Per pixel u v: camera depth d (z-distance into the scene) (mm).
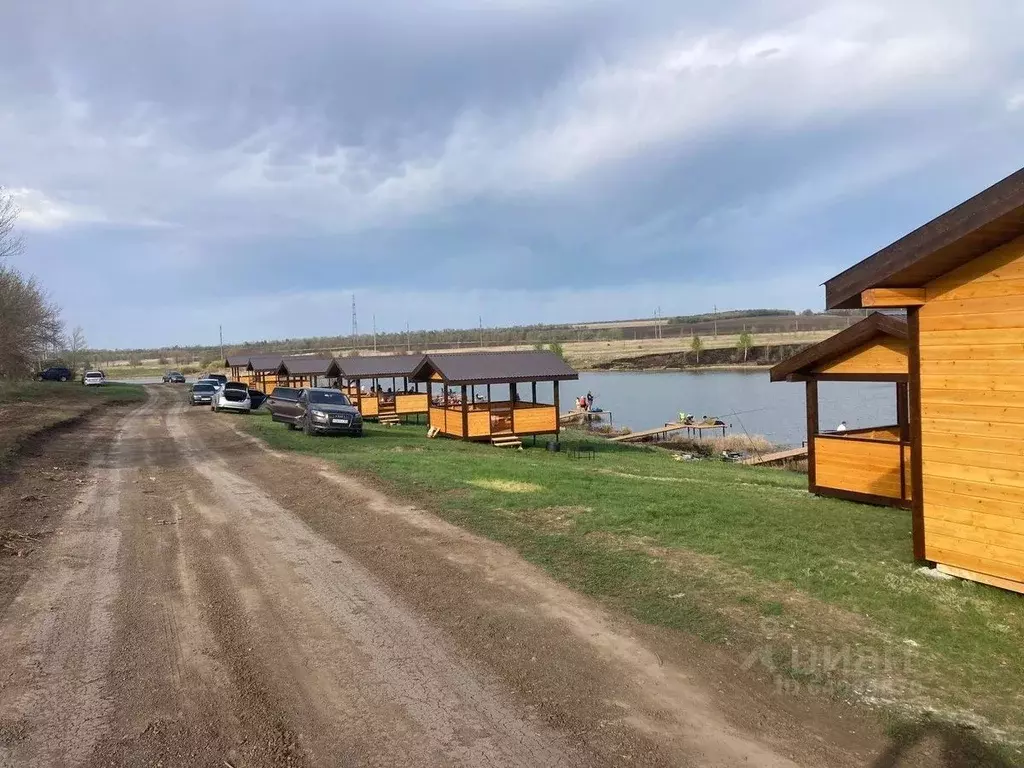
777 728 3949
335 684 4586
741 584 6281
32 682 4625
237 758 3730
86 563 7496
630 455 23359
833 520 8945
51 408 31188
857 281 6953
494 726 4020
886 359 11023
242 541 8398
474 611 5816
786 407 44625
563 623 5516
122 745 3846
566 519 8820
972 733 3842
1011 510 6137
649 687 4457
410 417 37125
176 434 23594
